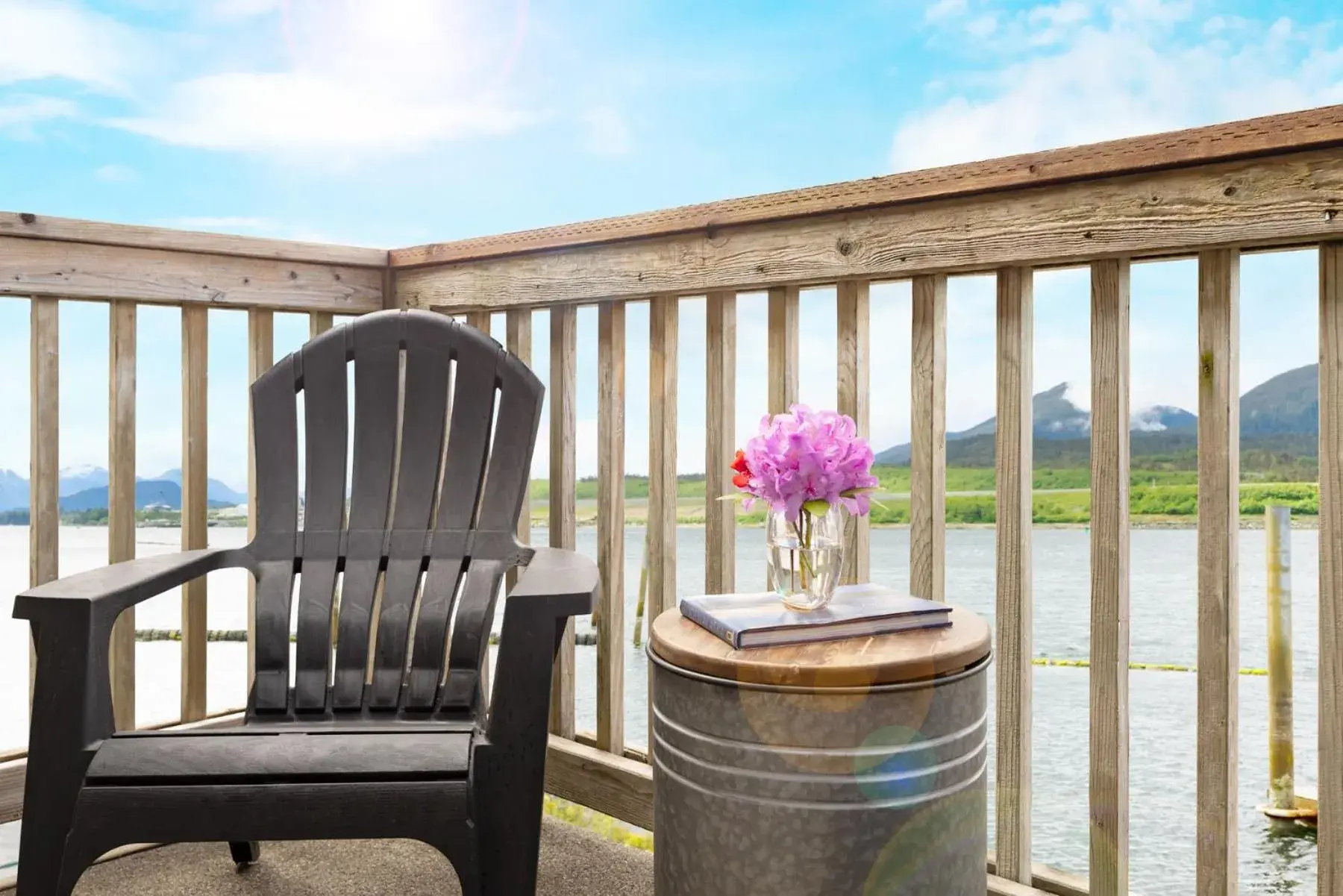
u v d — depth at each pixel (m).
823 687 1.04
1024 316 1.45
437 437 1.67
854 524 1.61
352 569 1.58
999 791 1.50
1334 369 1.20
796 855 1.06
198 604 2.03
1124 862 1.38
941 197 1.45
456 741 1.20
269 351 2.11
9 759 1.82
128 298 1.89
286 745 1.18
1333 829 1.22
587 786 1.98
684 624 1.26
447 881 1.71
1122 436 1.37
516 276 2.04
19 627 7.19
